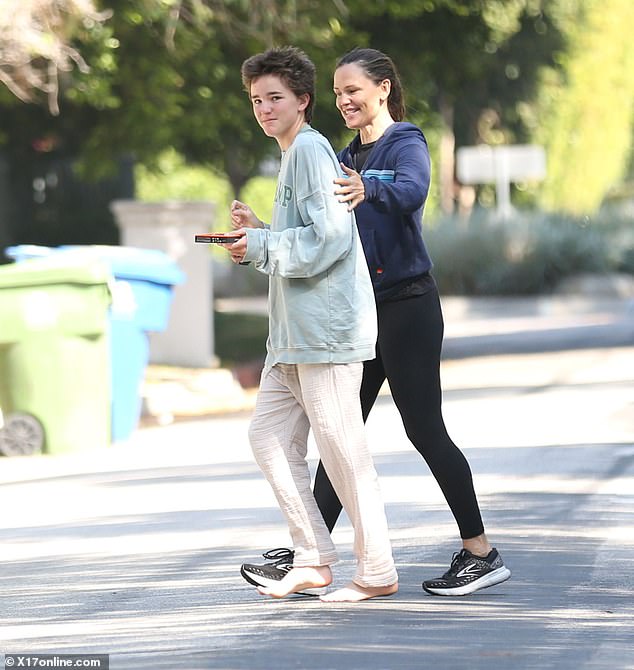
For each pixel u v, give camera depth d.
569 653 14.20
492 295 74.56
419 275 16.06
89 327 30.53
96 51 40.94
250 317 59.72
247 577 16.11
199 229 43.84
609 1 115.06
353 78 16.36
